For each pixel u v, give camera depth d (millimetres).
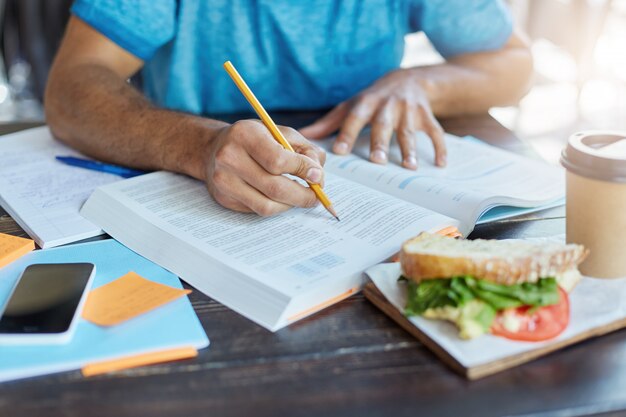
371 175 858
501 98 1232
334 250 646
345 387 489
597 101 2893
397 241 659
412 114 1002
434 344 523
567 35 3018
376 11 1226
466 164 920
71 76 1013
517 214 787
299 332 553
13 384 484
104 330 539
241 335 547
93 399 472
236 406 469
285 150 701
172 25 1133
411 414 463
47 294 572
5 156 949
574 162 576
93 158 945
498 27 1256
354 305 592
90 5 1051
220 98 1226
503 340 519
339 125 1026
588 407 471
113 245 697
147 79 1299
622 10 3115
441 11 1245
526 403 474
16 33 2592
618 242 576
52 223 741
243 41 1179
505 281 526
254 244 660
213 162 746
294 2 1168
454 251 544
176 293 591
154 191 792
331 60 1230
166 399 474
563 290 562
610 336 545
